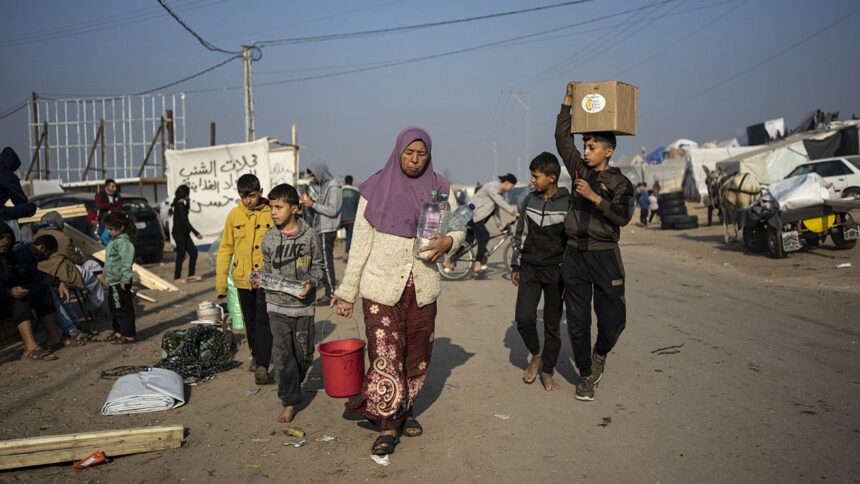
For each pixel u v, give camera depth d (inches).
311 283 187.0
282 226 193.5
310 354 193.6
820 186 502.9
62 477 152.9
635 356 245.4
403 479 146.8
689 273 475.8
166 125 1264.8
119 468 157.9
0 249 265.6
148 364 257.6
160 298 427.8
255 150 665.0
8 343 281.3
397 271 163.0
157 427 172.6
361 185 168.9
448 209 167.9
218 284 229.6
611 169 187.5
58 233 306.7
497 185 472.4
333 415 194.4
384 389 160.6
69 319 299.7
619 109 181.5
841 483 135.8
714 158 1533.0
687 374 219.1
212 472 154.0
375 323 163.6
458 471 149.9
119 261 291.1
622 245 752.3
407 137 160.9
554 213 201.2
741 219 553.9
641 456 153.9
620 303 188.2
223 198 671.8
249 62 1077.8
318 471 152.8
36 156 1277.1
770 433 164.2
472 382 221.8
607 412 186.1
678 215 917.8
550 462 152.9
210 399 212.5
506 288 439.5
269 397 213.0
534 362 218.1
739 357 237.0
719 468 145.3
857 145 1077.8
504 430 175.3
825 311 311.0
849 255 494.9
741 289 390.3
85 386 230.2
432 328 172.7
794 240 503.2
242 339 300.8
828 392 193.9
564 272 193.9
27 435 181.9
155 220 665.6
